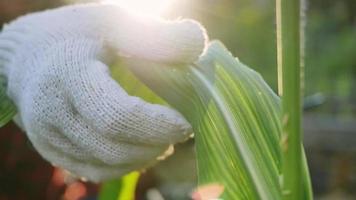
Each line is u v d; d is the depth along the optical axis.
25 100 0.51
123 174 0.49
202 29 0.49
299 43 0.43
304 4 0.45
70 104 0.48
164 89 0.50
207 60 0.51
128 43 0.49
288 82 0.43
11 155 1.12
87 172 0.50
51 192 1.12
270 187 0.47
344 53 2.04
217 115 0.48
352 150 1.88
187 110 0.50
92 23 0.51
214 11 1.53
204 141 0.49
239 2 1.66
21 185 1.13
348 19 2.17
